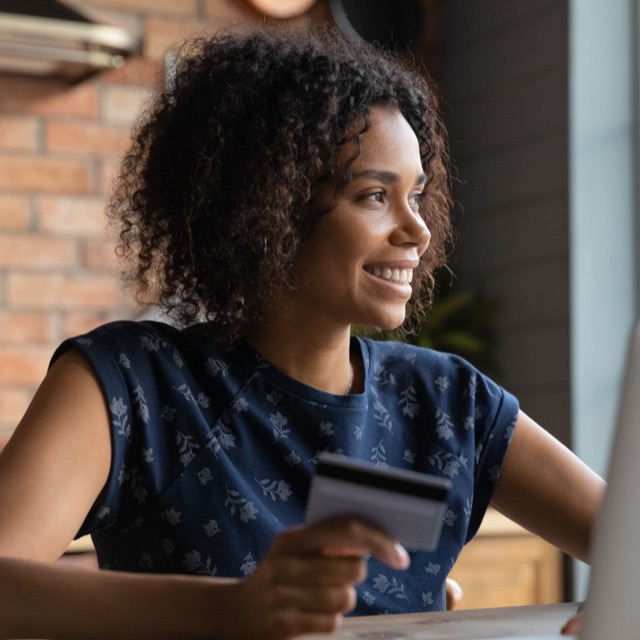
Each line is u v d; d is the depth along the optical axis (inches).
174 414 58.1
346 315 60.4
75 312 137.0
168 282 64.4
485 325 148.5
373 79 62.2
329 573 37.0
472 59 153.9
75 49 124.2
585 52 138.0
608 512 32.4
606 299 137.5
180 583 41.1
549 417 138.6
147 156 65.8
